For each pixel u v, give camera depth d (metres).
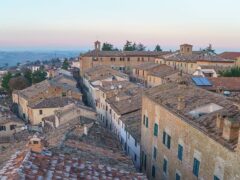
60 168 15.66
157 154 32.94
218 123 21.31
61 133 35.84
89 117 54.28
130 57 128.50
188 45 110.81
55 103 71.94
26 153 15.70
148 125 35.97
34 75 120.38
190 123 24.19
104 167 17.62
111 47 178.38
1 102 91.50
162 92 35.00
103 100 68.69
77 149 27.75
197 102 27.81
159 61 121.75
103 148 31.14
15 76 117.69
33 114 69.88
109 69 97.94
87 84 98.50
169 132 29.33
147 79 95.69
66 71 131.50
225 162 19.30
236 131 19.22
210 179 21.39
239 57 97.00
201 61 96.88
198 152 23.22
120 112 51.28
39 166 14.93
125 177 17.08
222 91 53.88
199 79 58.56
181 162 26.55
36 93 75.56
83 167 16.69
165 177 30.50
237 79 59.84
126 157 28.52
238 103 24.22
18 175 13.27
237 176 17.80
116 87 71.69
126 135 46.41
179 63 103.56
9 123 62.03
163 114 30.95
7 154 28.70
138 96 56.28
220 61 96.19
